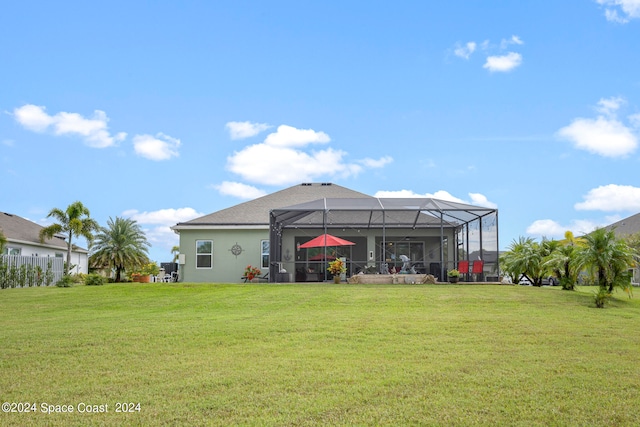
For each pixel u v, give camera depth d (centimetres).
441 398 511
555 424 445
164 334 874
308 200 2916
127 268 3069
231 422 450
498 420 453
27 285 2300
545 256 1919
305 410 478
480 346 766
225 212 2767
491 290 1619
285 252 2572
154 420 457
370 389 540
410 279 1967
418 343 790
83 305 1386
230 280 2606
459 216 2184
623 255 1423
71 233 3086
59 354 725
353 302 1354
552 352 725
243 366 643
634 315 1143
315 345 779
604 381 570
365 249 2555
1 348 766
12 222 3183
